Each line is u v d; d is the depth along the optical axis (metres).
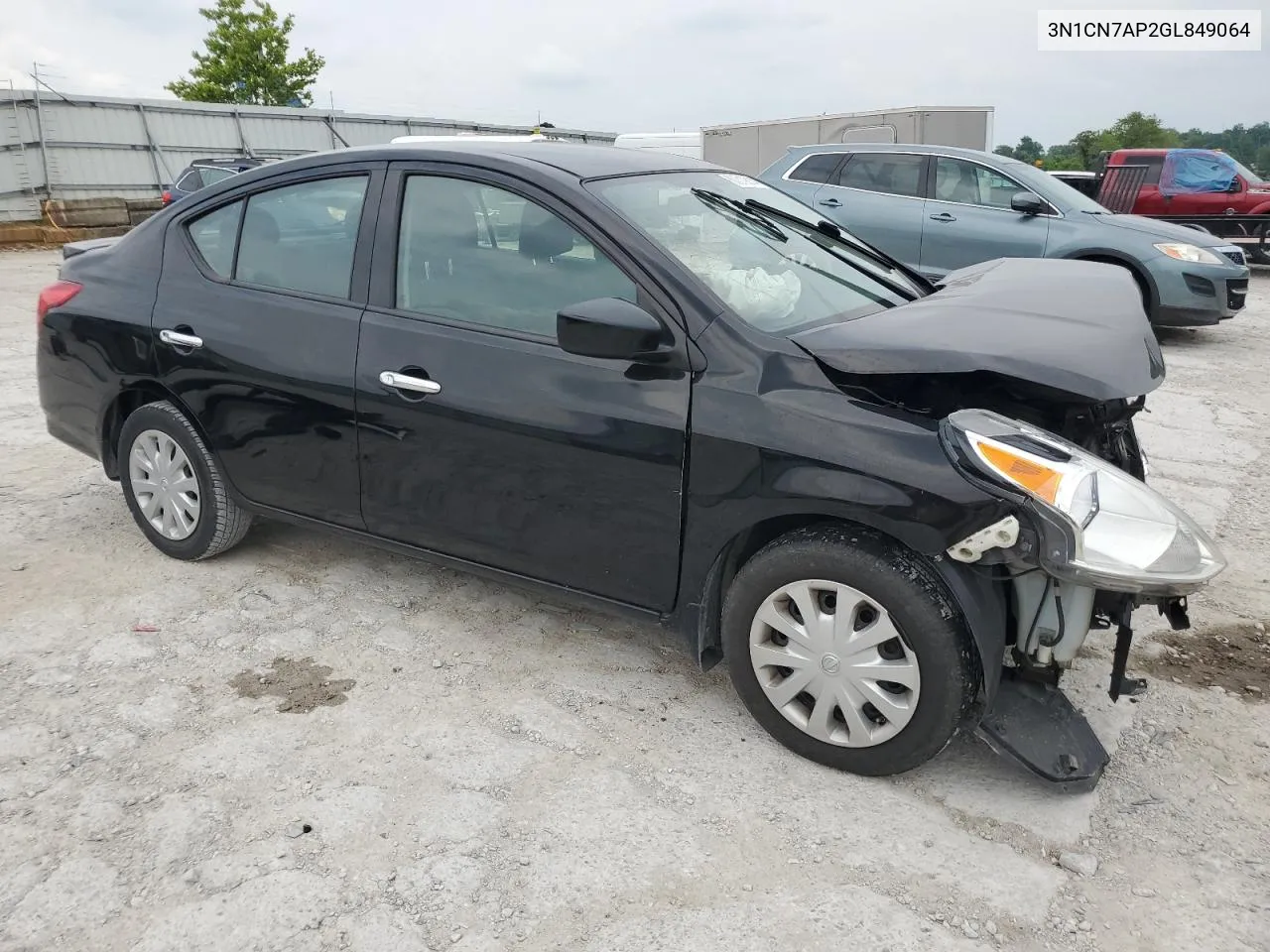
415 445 3.24
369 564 4.16
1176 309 8.79
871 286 3.44
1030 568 2.41
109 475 4.30
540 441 2.98
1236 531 4.65
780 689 2.81
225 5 33.16
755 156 16.70
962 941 2.20
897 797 2.69
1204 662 3.41
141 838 2.50
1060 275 3.35
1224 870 2.42
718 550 2.79
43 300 4.20
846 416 2.58
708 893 2.33
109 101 21.41
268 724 3.00
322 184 3.53
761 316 2.88
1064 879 2.39
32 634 3.53
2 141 19.89
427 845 2.48
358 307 3.37
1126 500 2.39
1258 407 7.02
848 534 2.63
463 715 3.07
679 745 2.92
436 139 3.77
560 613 3.76
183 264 3.84
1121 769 2.81
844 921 2.25
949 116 14.99
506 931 2.22
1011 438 2.43
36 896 2.30
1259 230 14.38
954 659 2.51
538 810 2.62
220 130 23.41
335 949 2.16
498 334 3.09
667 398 2.78
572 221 3.00
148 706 3.09
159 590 3.89
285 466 3.61
